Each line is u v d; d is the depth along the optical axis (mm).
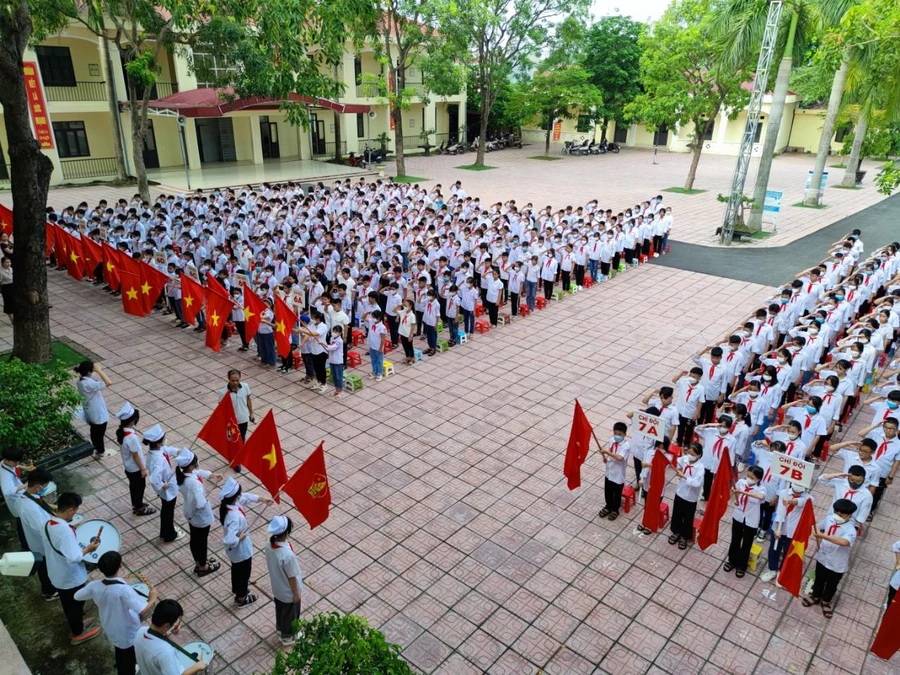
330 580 7637
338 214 21156
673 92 28750
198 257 16797
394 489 9312
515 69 44125
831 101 28438
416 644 6801
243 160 38219
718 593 7602
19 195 11383
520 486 9453
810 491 9523
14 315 12211
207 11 17312
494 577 7742
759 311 12227
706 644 6887
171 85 32719
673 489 9508
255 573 7801
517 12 35594
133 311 14422
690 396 10055
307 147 39594
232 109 26859
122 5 19547
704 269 20281
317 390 12211
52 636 6859
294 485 7273
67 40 29906
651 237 20875
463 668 6535
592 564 7996
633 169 40688
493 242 17656
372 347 12445
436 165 40719
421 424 11062
